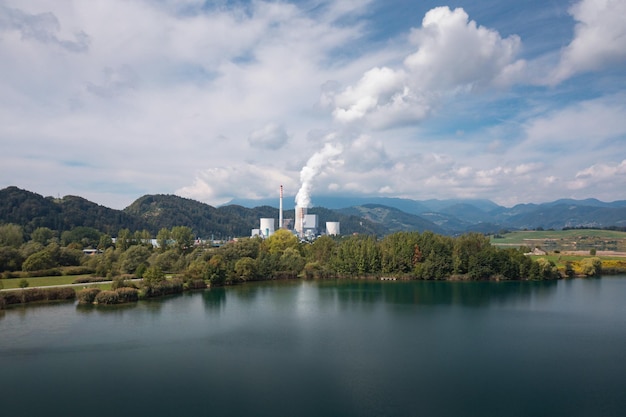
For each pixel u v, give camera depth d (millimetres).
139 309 130500
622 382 74938
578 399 68000
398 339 99812
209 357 85688
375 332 105938
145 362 82500
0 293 130625
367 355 87938
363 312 130750
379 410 63531
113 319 116688
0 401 65688
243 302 146375
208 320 117625
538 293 169500
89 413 61938
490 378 76062
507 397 68438
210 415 61438
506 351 91250
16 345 92375
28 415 61406
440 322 117750
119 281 146375
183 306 137125
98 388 70375
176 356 86250
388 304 145125
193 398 66812
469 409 64250
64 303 135625
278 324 113875
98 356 85750
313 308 136875
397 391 70312
